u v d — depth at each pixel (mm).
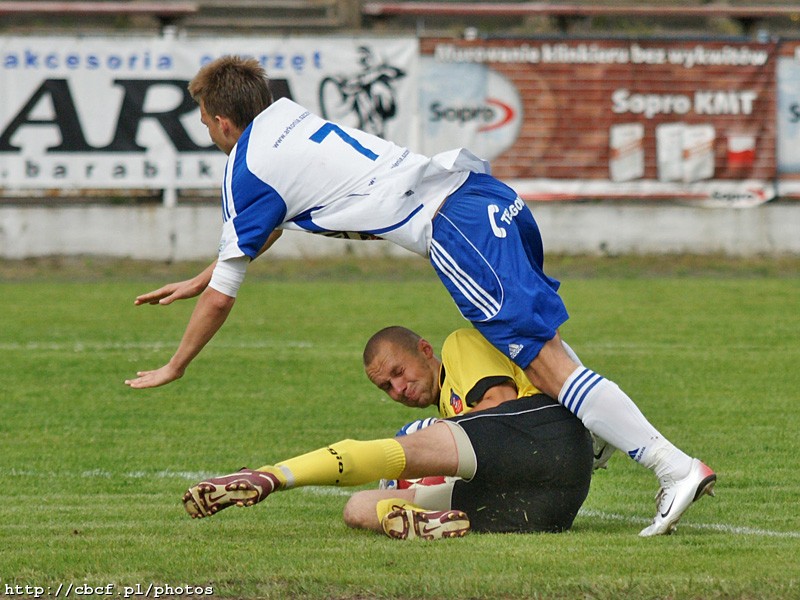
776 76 65312
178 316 48000
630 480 21828
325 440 26078
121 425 27812
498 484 16234
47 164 62062
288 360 37188
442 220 16859
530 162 64750
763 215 65750
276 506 19688
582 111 64750
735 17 71500
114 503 19859
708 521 17875
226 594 13195
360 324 44844
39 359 37406
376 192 16781
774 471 22297
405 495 16891
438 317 46469
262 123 17031
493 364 16828
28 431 27062
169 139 62719
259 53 62844
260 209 16672
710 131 65250
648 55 64688
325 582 13406
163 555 14867
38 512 18875
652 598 12773
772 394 31125
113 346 40188
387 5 72188
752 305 50281
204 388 32688
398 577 13500
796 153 65750
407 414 29062
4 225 62438
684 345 39656
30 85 61625
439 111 64125
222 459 24156
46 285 57250
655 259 65062
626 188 65250
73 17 86375
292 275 61062
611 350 38594
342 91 63406
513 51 64188
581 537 15945
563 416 16359
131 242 62812
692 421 27562
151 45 62250
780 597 12820
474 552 14797
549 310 16391
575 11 69875
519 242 16672
